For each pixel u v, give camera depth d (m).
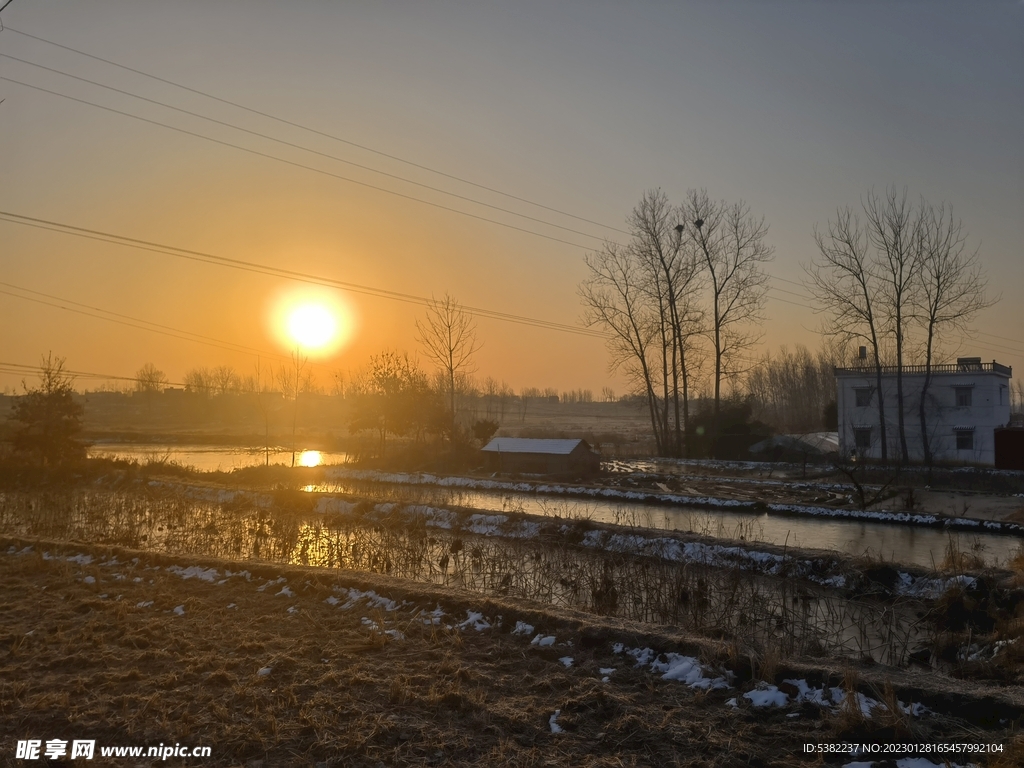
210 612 11.74
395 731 7.42
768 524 25.67
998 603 13.95
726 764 6.85
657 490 35.28
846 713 7.51
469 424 74.00
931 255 49.34
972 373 51.59
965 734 7.32
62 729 7.38
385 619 11.42
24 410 39.06
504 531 22.44
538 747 7.18
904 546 21.42
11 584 13.43
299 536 21.62
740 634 11.44
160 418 111.31
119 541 20.56
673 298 58.72
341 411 124.12
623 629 10.22
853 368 55.41
